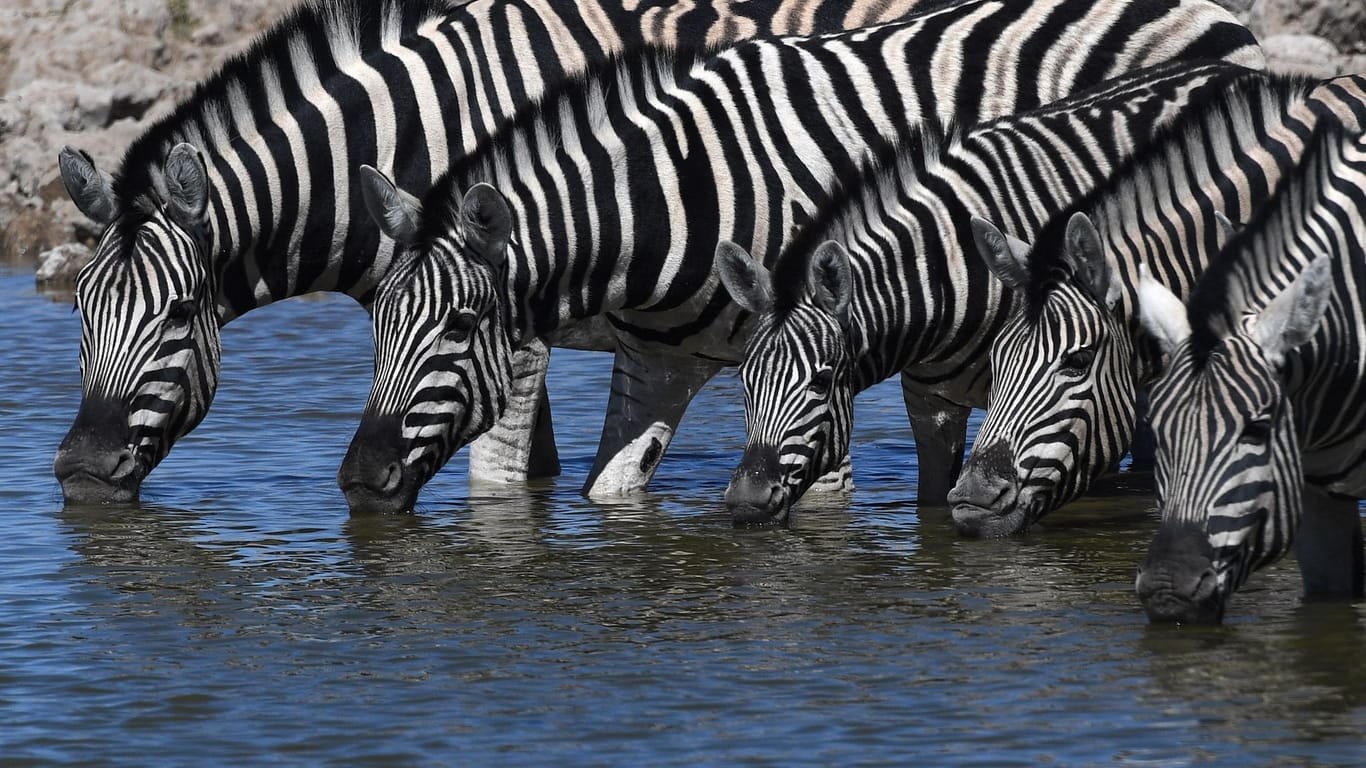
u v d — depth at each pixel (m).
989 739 19.84
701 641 23.81
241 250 32.97
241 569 27.97
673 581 27.14
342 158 33.41
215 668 22.83
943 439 33.25
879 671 22.33
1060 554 28.67
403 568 28.06
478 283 30.88
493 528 31.17
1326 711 20.53
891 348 30.84
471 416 31.16
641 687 21.88
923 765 19.14
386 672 22.61
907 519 31.86
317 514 32.16
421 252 30.89
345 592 26.58
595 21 36.28
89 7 82.56
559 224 31.92
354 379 47.88
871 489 35.25
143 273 31.69
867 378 30.97
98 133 78.88
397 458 30.95
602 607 25.62
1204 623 23.11
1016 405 28.97
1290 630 23.69
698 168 32.75
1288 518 22.12
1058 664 22.44
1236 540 21.88
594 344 36.09
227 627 24.72
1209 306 22.30
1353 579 25.33
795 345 29.88
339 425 41.56
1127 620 24.41
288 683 22.20
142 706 21.39
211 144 32.91
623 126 32.66
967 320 31.09
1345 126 27.84
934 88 34.56
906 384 33.09
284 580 27.30
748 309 30.77
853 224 30.80
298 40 33.62
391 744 20.05
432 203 31.03
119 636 24.28
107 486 32.19
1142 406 37.44
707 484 35.88
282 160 33.03
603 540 30.12
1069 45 35.75
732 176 32.94
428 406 30.81
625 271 32.56
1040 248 29.00
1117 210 29.55
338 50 33.94
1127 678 21.83
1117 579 26.86
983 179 31.50
